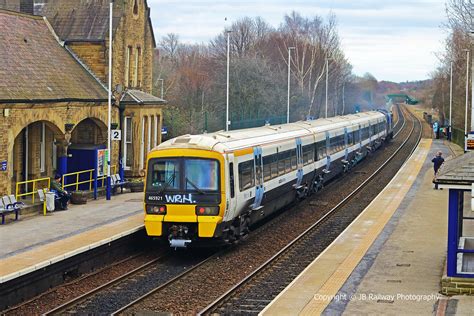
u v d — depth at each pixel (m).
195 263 22.95
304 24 122.31
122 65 38.19
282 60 98.12
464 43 70.06
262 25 118.56
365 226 27.25
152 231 23.47
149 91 42.38
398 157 65.44
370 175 50.38
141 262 23.02
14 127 27.89
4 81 28.53
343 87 106.62
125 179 37.53
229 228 24.22
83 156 34.78
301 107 85.31
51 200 27.95
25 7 38.53
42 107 29.80
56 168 35.09
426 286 18.22
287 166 32.16
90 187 34.41
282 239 27.16
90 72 36.69
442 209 31.80
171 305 17.67
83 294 18.28
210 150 23.31
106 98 35.53
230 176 23.73
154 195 23.41
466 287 17.25
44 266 18.88
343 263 20.89
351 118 57.31
